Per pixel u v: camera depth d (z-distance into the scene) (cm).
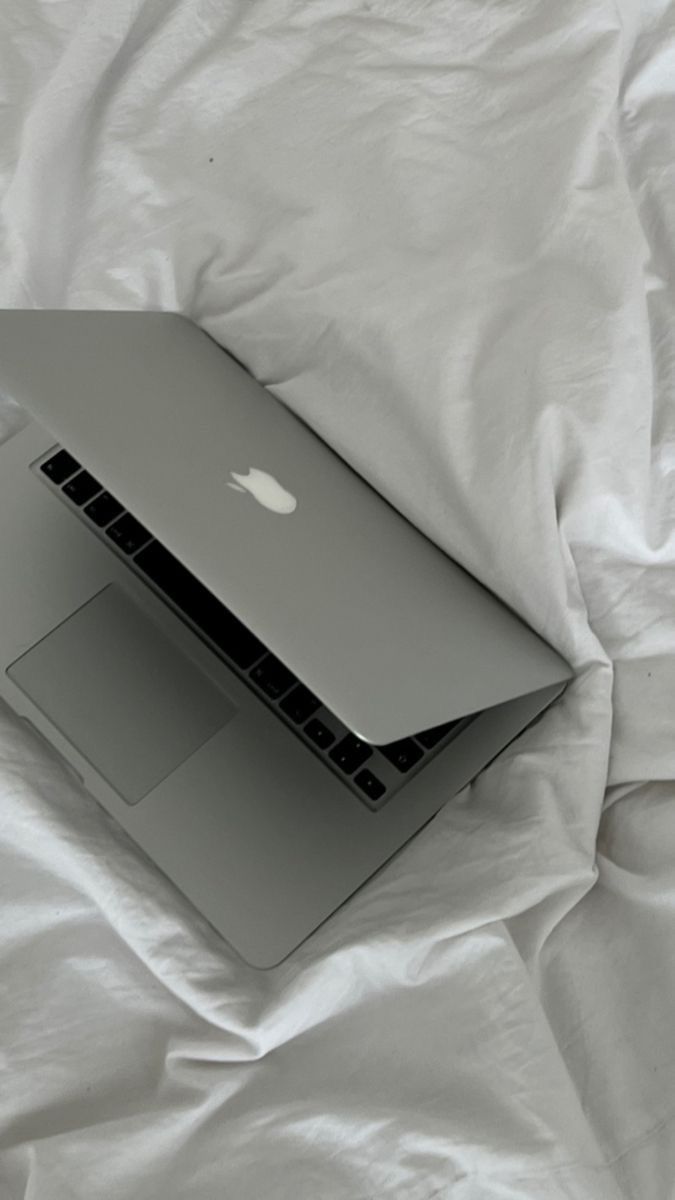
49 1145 67
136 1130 68
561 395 77
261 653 75
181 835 72
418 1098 68
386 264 82
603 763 74
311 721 74
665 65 88
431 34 88
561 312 79
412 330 80
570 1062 69
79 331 75
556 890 72
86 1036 71
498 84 86
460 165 84
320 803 72
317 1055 70
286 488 72
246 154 88
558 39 86
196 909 71
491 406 77
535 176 83
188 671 75
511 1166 65
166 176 89
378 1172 66
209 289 86
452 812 75
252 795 72
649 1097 68
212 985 71
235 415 77
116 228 88
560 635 75
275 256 85
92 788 73
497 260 81
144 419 71
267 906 70
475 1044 68
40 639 76
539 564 75
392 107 87
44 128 92
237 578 64
